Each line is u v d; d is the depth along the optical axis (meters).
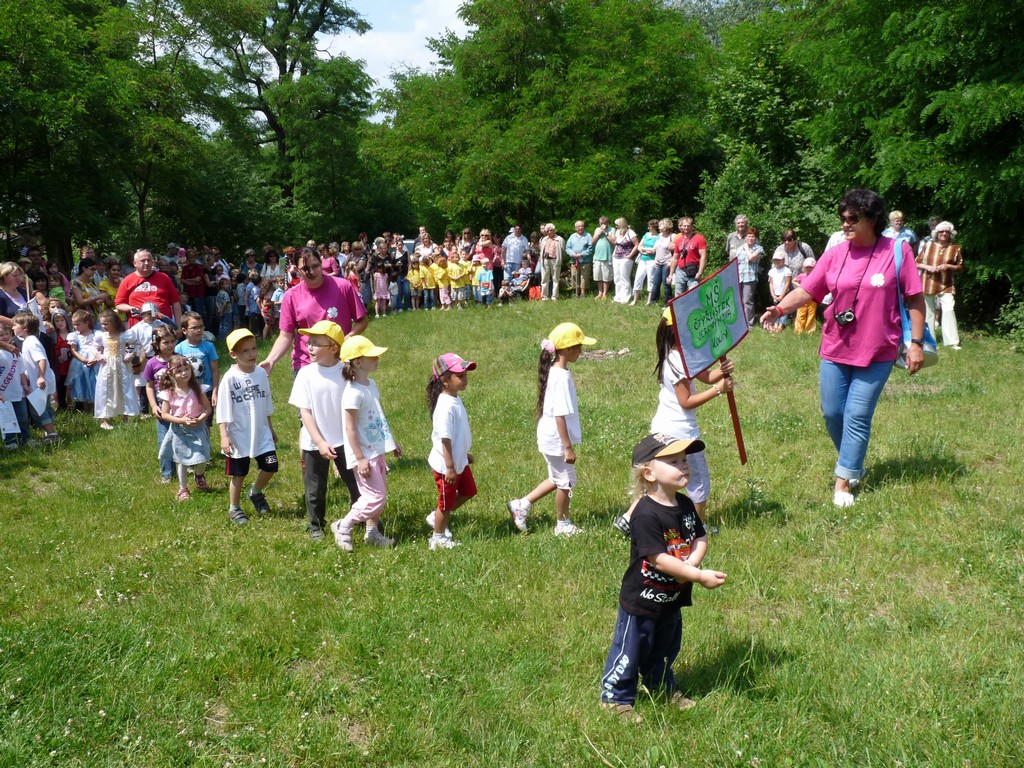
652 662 4.25
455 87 28.88
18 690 4.40
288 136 39.00
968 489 6.94
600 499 7.47
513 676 4.50
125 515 7.58
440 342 16.14
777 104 23.06
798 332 15.29
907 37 15.90
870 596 5.30
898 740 3.78
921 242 13.69
